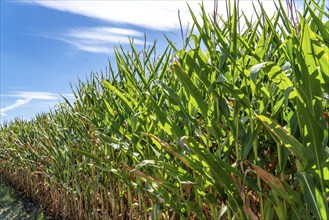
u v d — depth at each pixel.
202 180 2.02
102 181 3.54
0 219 5.01
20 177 7.03
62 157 4.41
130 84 2.89
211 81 1.90
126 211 3.32
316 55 1.41
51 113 5.49
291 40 1.53
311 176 1.40
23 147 6.39
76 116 4.04
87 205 3.71
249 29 2.12
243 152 1.76
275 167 1.80
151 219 2.61
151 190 2.46
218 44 1.88
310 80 1.38
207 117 1.88
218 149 1.90
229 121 1.83
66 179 4.42
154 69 2.61
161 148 2.40
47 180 5.37
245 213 1.67
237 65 1.70
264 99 1.71
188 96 1.92
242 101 1.70
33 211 5.43
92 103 3.82
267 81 1.87
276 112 1.69
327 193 1.42
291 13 1.79
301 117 1.41
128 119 2.81
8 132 8.48
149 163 2.15
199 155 1.75
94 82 3.79
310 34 1.41
